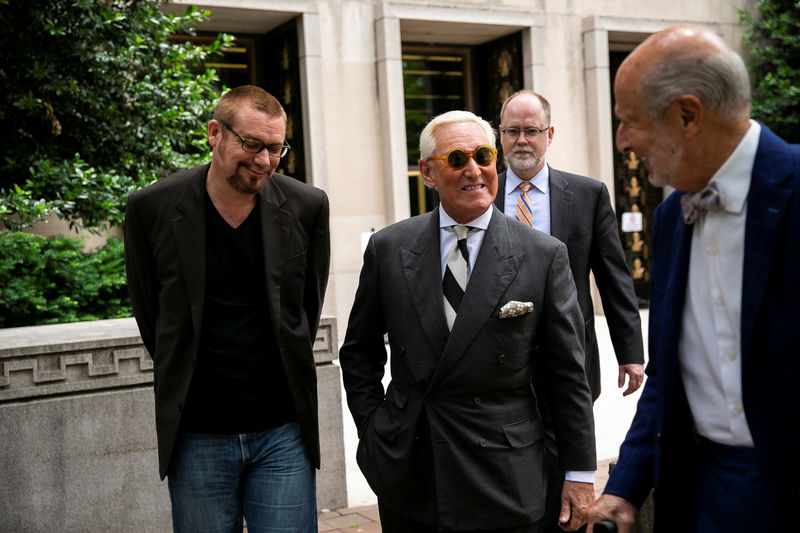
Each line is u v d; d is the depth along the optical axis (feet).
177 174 8.86
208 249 8.55
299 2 32.94
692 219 5.76
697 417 5.98
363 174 35.19
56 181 22.31
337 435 14.83
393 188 35.12
